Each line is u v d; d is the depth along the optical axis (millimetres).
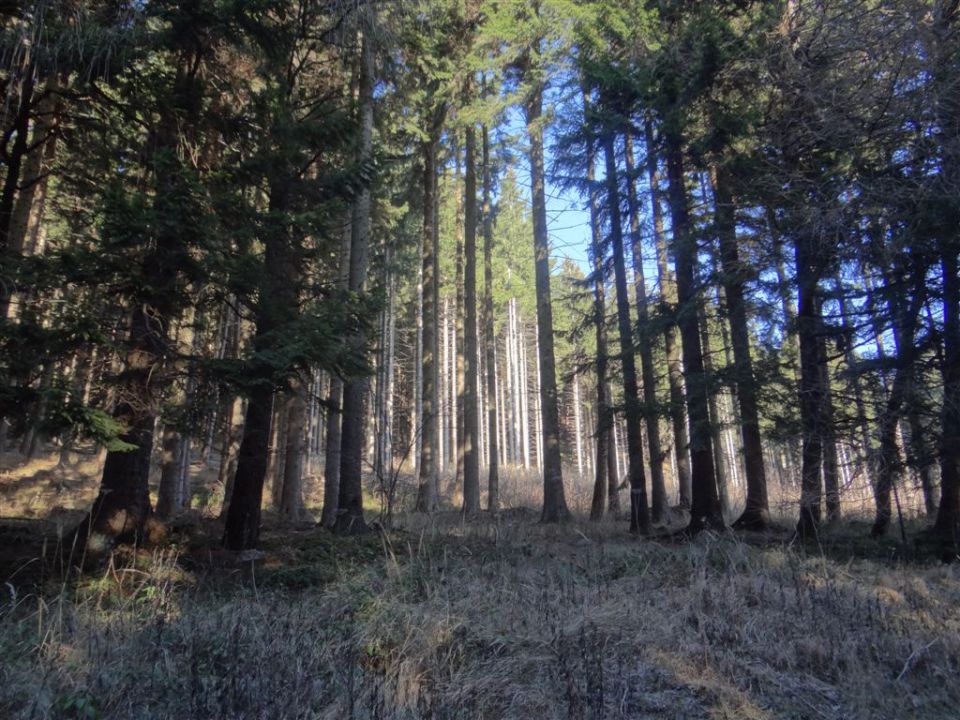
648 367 13555
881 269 9305
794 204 9453
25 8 7109
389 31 12062
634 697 4191
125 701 3795
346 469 12133
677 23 12359
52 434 6016
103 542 7637
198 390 8117
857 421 9461
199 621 5266
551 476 16250
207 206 7531
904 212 8281
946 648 4875
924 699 4184
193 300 8391
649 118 12633
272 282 8562
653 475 16453
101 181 8438
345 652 4582
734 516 19078
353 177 9539
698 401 11438
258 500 9773
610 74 11828
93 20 7387
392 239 19906
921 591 6586
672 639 5219
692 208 12367
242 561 8734
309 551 9492
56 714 3541
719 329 14203
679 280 12406
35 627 5203
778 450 11641
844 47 8711
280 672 4109
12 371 6074
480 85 15852
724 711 3982
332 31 10672
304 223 8555
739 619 5727
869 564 8414
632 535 12836
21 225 10688
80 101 8523
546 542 11164
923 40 7891
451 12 15211
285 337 7934
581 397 43000
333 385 14867
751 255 10875
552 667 4488
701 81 11023
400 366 37469
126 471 8219
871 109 8523
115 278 7117
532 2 13031
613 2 11836
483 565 7855
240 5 8461
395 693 4023
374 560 8820
